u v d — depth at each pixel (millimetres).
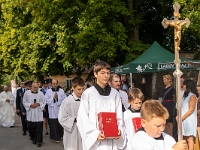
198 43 15531
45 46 18328
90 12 12875
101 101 3848
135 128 3902
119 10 12773
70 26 13859
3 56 23281
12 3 19250
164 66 8781
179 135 3205
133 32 14367
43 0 13398
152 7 16047
